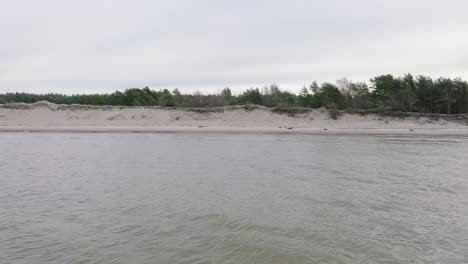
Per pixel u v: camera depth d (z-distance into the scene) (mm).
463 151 26484
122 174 16297
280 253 7117
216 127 54219
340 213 9977
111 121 59125
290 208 10430
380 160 21219
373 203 11109
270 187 13367
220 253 7145
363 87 77250
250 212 9992
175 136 41562
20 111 61469
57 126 54781
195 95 84312
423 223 9164
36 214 10016
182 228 8672
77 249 7438
